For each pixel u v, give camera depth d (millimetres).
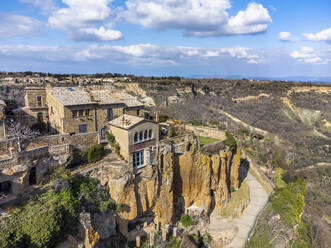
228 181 57500
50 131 45781
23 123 43344
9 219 23766
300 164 94000
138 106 50312
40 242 23703
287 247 51562
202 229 45906
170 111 112375
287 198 62375
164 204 41688
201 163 47750
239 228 46969
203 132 63781
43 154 32812
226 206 53250
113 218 34594
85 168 35125
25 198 28547
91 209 31484
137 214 37969
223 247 43188
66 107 38406
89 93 46031
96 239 28953
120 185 34531
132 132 36219
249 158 76938
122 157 37812
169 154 41906
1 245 21641
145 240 38812
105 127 41062
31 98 44062
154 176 39438
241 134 97812
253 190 62500
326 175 89375
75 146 37344
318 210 73812
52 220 24938
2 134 36000
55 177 30422
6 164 28250
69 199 28250
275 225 53000
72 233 27672
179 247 40125
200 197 49062
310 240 56125
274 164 85000
